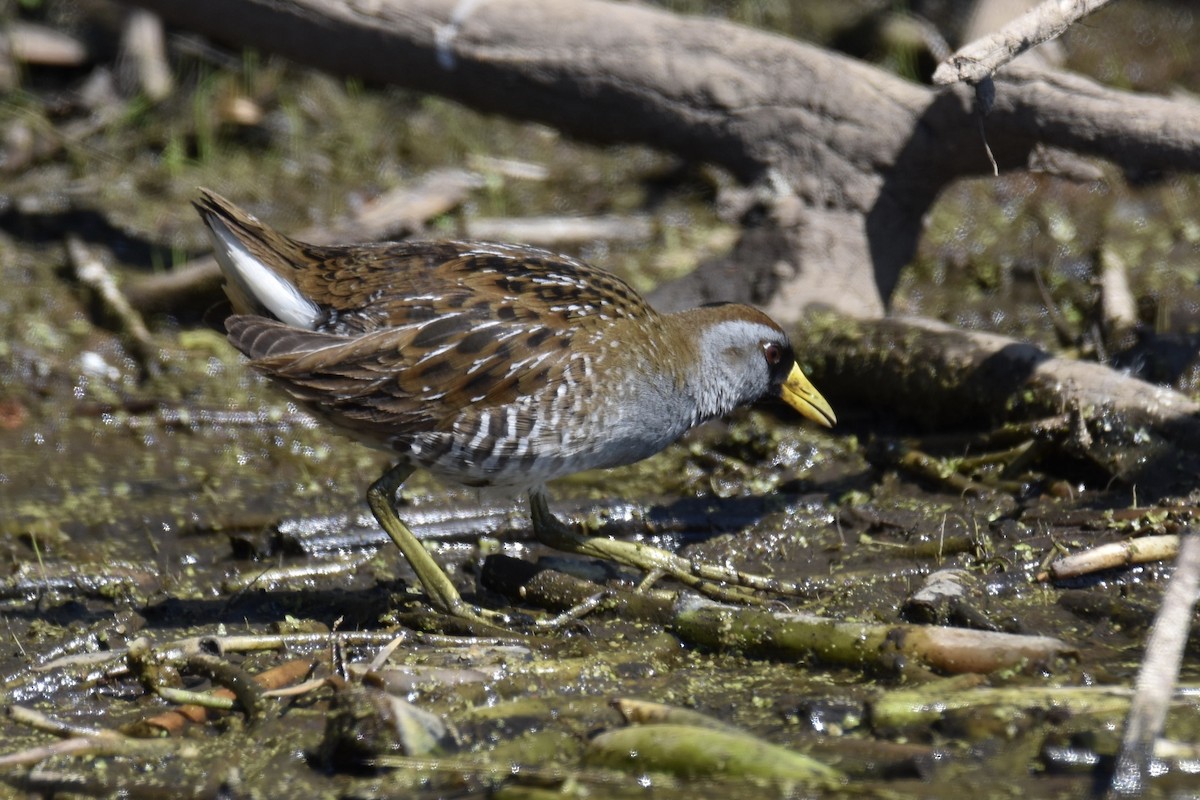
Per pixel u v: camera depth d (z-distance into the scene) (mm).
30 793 6988
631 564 9328
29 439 11766
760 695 7785
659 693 7844
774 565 9625
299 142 16266
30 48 16500
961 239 14695
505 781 6988
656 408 9242
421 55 13102
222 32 13734
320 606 9133
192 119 16344
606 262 14344
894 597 8797
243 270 8938
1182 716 7324
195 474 11242
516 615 8938
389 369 8539
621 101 12867
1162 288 13273
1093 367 10617
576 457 8969
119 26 17078
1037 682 7621
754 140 12664
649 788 6910
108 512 10609
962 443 10992
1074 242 14445
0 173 15414
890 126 12266
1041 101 11109
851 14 17531
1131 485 9906
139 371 12805
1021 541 9414
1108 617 8383
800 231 12453
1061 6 9180
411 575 9641
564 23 12852
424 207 14688
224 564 9852
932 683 7617
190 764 7180
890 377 11492
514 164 16141
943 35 17125
